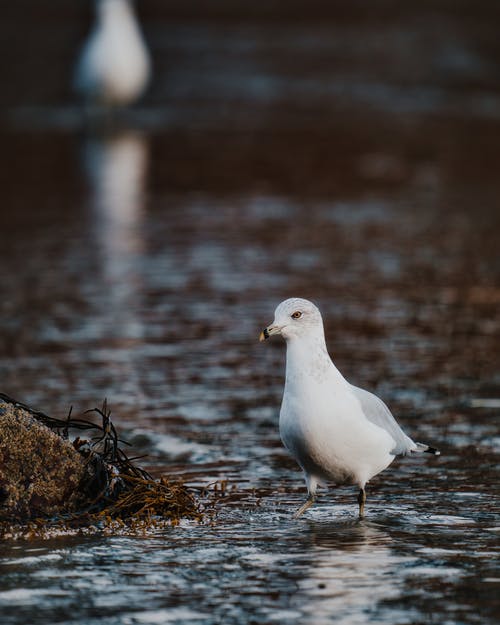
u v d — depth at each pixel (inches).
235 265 769.6
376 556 310.0
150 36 1835.6
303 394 338.6
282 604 274.5
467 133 1323.8
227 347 586.2
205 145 1274.6
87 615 267.6
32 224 900.0
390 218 924.6
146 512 350.3
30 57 1720.0
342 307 663.8
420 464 407.8
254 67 1672.0
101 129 1384.1
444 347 584.4
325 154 1213.1
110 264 770.2
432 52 1721.2
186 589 284.7
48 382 515.8
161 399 494.3
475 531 333.4
